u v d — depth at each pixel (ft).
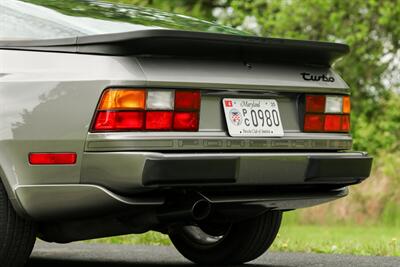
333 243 26.40
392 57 75.66
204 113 16.51
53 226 17.10
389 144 71.41
